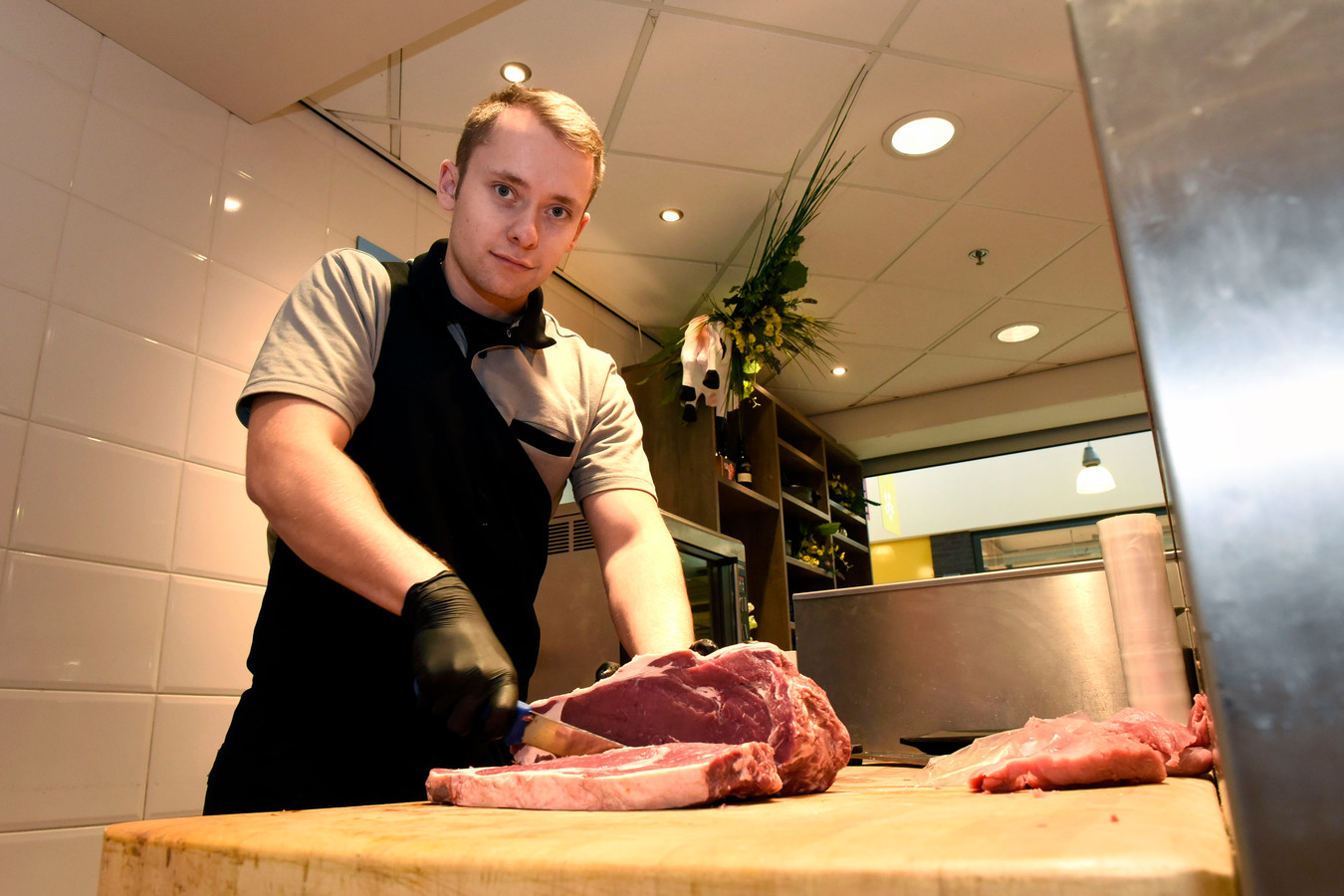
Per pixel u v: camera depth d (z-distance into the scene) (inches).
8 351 70.4
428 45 93.0
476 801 34.7
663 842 21.0
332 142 104.1
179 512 80.6
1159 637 49.1
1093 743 32.4
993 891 16.0
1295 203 13.4
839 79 101.3
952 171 118.8
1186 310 13.6
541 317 58.1
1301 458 12.8
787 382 188.9
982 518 219.1
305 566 48.7
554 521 100.4
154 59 84.1
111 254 78.7
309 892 24.1
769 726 38.1
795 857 18.2
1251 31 14.3
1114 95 14.8
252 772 45.7
